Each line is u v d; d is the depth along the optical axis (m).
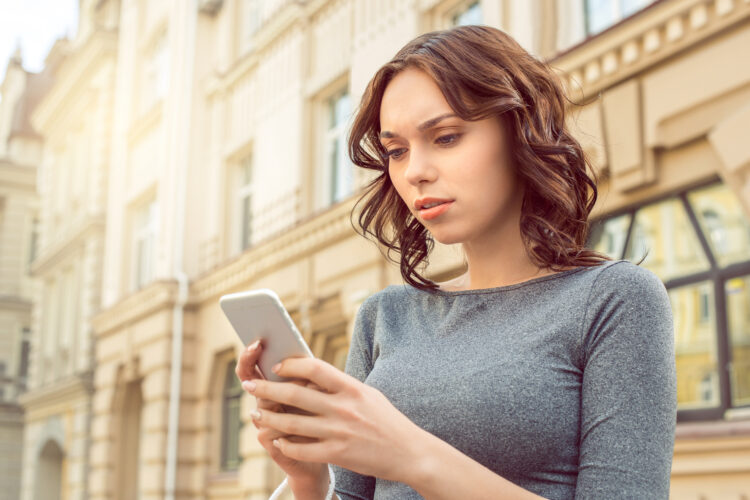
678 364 4.05
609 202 4.39
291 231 7.47
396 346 1.15
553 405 0.97
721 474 3.73
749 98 3.73
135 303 10.27
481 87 1.03
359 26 7.28
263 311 0.87
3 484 18.42
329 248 7.06
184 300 9.48
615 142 4.31
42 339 15.81
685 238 4.08
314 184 7.99
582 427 0.95
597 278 1.00
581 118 4.50
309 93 8.05
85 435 12.29
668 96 4.08
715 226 3.95
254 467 7.86
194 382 9.42
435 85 1.05
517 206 1.12
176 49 10.52
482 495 0.83
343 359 7.29
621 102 4.30
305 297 7.32
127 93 12.29
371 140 1.24
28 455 14.91
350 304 6.70
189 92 10.23
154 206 11.27
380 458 0.83
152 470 9.20
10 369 19.08
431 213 1.05
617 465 0.88
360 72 7.16
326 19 7.98
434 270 4.93
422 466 0.83
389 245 1.32
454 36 1.09
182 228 9.84
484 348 1.04
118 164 12.30
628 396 0.91
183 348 9.48
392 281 6.25
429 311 1.17
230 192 9.70
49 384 14.77
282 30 8.62
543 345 1.00
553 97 1.14
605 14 4.82
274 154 8.51
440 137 1.05
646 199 4.24
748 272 3.77
